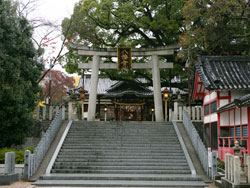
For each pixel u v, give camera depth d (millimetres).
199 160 12922
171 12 24359
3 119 15172
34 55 17516
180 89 29312
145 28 24297
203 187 9945
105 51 21359
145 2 22734
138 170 12008
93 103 20594
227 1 17141
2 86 14773
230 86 13648
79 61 24688
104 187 10023
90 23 23391
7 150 14219
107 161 12953
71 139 15156
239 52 21234
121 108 33469
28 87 16562
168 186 10055
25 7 20391
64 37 23781
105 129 16562
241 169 9008
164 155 13578
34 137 18188
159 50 21031
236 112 13266
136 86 32750
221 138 13719
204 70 15180
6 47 15852
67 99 19375
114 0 23172
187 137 15562
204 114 17266
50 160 12727
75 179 10977
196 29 19266
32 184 10188
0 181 10109
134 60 26812
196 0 18516
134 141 15039
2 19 15531
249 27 20625
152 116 32719
